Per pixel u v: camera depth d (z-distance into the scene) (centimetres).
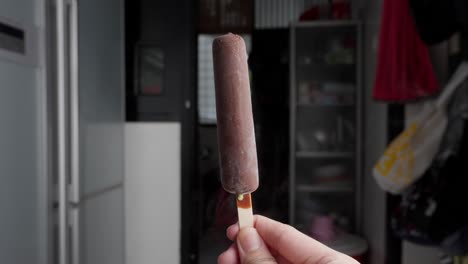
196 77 103
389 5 88
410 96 84
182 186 100
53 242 67
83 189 75
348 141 152
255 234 31
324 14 150
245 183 27
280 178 154
